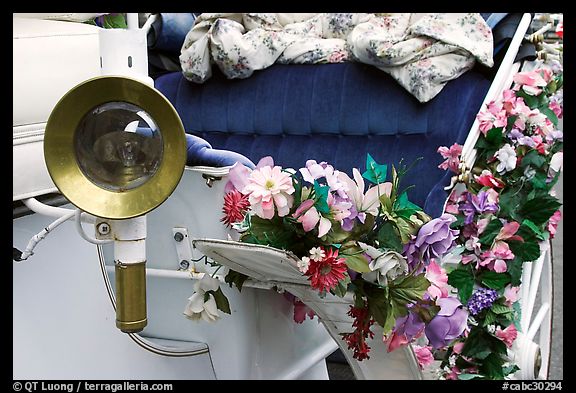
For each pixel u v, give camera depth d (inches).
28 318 57.7
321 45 94.0
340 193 58.8
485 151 82.4
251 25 97.0
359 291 60.8
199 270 69.0
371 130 88.2
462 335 79.0
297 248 59.6
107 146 47.6
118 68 49.9
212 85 97.3
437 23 85.0
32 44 52.5
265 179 58.2
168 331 72.6
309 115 91.0
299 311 72.4
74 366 61.3
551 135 86.2
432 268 61.6
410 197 82.6
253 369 70.4
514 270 80.4
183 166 47.9
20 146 51.6
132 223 50.1
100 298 63.3
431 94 84.3
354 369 68.7
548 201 82.7
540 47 89.0
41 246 58.1
